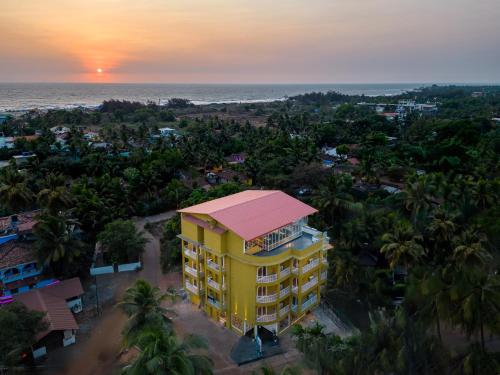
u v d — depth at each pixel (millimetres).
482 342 24750
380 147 117375
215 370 38094
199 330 44094
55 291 47844
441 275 30188
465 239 42781
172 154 105312
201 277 46250
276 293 41344
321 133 142875
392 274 51562
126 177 96062
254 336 42219
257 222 41656
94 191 77625
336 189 64875
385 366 25859
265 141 130500
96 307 50062
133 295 34812
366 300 47000
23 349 35469
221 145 140125
